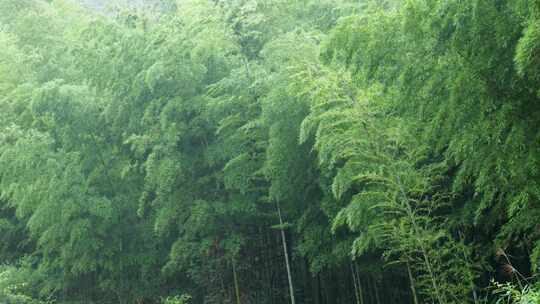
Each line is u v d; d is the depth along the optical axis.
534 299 5.88
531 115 6.59
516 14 6.00
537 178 6.70
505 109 6.44
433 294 9.34
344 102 8.92
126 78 12.80
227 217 12.99
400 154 9.01
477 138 6.73
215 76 12.70
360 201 8.88
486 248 9.89
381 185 9.14
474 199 9.14
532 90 6.30
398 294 12.53
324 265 11.94
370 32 7.50
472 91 6.59
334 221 9.16
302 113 10.34
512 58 6.34
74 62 13.40
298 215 11.82
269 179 11.39
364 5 11.21
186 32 12.35
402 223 8.72
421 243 8.69
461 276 9.34
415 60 7.06
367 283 12.77
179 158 12.37
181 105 12.12
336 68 9.23
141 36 12.71
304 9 13.21
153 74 11.74
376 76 7.68
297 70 9.95
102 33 13.32
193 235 12.81
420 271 11.20
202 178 12.70
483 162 6.96
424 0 6.79
